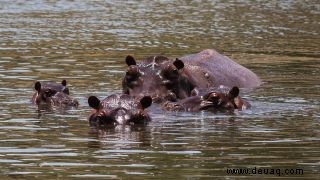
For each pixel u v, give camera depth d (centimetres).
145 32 13238
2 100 6850
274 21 15525
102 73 8531
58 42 11575
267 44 11875
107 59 9731
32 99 6819
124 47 11131
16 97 7012
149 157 4791
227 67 7956
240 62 9800
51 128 5697
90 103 5966
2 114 6231
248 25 14675
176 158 4762
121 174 4394
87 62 9419
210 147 5059
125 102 5944
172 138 5341
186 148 5038
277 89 7606
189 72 7281
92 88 7512
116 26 14100
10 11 16500
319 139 5294
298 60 10006
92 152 4928
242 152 4922
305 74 8681
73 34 12719
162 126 5766
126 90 6756
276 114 6259
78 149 5012
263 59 10106
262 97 7112
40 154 4878
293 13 17225
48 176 4362
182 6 18538
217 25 14562
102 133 5522
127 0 19900
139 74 6750
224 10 17712
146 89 6662
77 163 4647
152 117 6103
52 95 6712
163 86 6706
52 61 9438
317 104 6731
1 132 5544
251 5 19062
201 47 11350
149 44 11588
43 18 15212
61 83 7200
